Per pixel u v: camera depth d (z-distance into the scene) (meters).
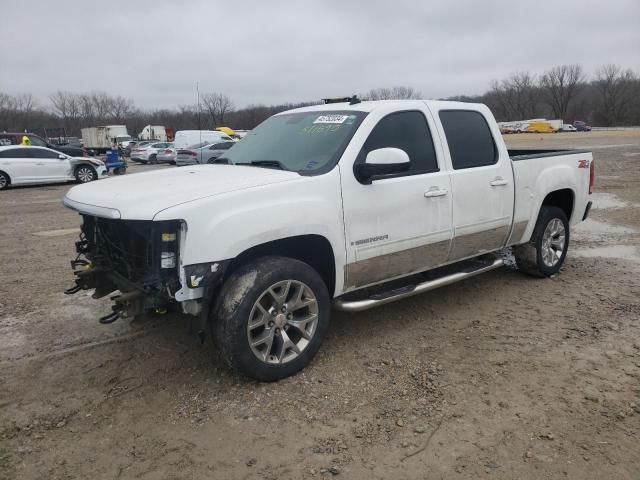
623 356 3.99
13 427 3.24
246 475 2.79
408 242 4.30
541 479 2.70
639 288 5.54
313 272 3.76
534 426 3.14
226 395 3.55
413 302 5.26
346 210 3.89
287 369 3.70
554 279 5.91
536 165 5.45
